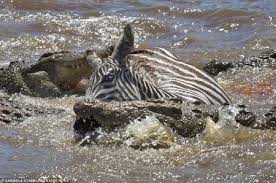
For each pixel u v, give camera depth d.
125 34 17.94
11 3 37.81
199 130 16.45
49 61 22.86
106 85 17.17
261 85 23.95
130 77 17.55
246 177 14.16
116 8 37.69
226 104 18.34
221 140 16.33
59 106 20.11
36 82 22.55
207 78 19.50
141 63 19.12
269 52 27.28
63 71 22.72
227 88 23.53
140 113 16.08
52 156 15.53
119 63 17.75
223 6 37.28
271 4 38.03
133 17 35.47
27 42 30.81
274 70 25.88
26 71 22.84
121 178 14.16
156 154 15.49
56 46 30.52
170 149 15.73
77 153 15.68
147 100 16.75
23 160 15.32
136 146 15.73
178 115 16.42
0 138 16.89
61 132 17.27
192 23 34.62
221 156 15.39
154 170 14.63
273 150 15.66
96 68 17.94
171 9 36.88
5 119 18.23
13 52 29.23
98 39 31.88
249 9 36.44
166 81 18.67
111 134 15.99
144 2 38.94
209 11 36.12
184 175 14.32
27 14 36.09
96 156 15.43
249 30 32.94
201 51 29.56
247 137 16.56
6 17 35.34
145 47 30.27
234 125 16.86
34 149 16.08
